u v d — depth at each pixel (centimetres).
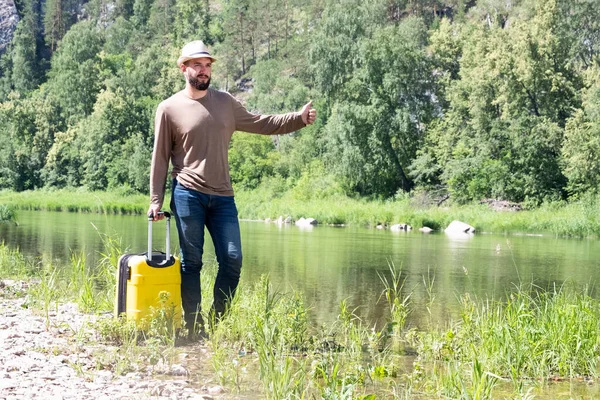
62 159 7600
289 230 2750
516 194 4094
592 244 2259
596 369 491
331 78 5841
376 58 4850
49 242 1664
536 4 4444
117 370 426
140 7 14212
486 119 4297
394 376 457
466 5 9700
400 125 4684
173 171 550
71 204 4966
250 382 420
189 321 545
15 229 2234
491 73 4228
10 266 1016
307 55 6022
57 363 439
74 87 8812
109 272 739
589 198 3650
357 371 441
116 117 7369
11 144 7900
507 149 4216
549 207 3809
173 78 8581
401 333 614
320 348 522
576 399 411
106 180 7031
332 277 1063
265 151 5991
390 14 9306
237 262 550
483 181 4147
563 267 1330
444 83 4909
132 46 12588
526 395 392
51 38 13725
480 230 3181
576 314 555
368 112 4706
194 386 408
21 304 685
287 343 517
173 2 13438
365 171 4759
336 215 3616
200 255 549
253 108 8231
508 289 949
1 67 13212
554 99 4269
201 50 537
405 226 3259
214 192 546
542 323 536
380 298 844
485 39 4628
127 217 3672
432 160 4572
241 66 10875
